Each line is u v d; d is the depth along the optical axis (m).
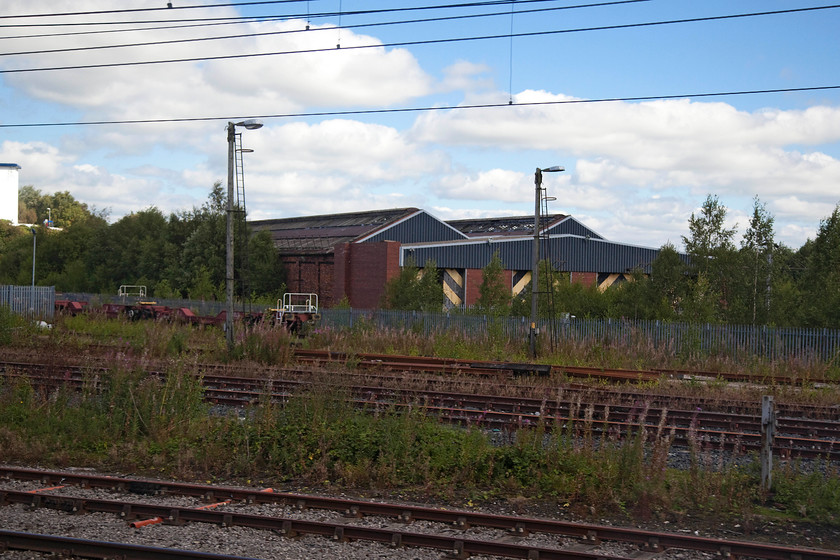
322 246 57.56
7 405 14.16
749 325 31.97
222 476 11.16
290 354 25.02
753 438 14.23
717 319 33.47
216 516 8.87
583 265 54.19
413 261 43.16
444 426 13.23
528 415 15.24
